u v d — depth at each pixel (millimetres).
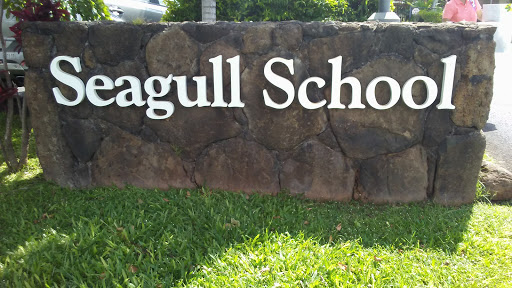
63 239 2959
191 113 3764
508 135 6293
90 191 3906
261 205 3623
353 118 3639
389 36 3459
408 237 3197
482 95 3541
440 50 3469
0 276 2594
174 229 3119
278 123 3701
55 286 2502
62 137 3914
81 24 3648
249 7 5941
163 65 3660
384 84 3543
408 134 3654
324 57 3529
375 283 2617
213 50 3592
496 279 2723
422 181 3783
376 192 3812
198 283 2570
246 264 2717
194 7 6199
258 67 3584
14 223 3318
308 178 3832
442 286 2643
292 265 2715
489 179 4043
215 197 3736
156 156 3914
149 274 2633
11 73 6312
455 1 5730
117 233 3049
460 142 3650
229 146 3824
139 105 3730
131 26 3625
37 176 4344
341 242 3080
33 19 3816
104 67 3709
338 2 6145
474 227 3348
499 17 13547
